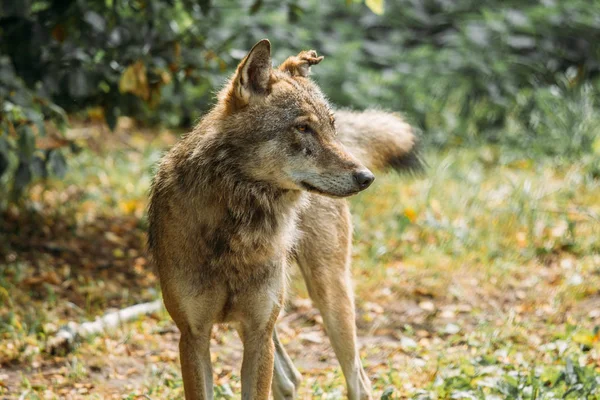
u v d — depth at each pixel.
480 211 14.09
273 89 7.13
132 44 12.16
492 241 13.08
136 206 14.54
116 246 13.04
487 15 19.98
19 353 9.59
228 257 7.11
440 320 10.90
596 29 20.30
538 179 15.21
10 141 12.38
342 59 19.23
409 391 8.55
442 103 18.97
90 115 14.13
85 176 15.66
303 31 19.69
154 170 8.09
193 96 14.67
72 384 9.06
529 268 12.33
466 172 15.83
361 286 11.77
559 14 20.33
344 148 7.13
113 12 12.05
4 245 12.55
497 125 18.55
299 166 7.02
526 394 8.01
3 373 9.26
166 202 7.28
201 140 7.17
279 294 7.38
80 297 11.31
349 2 11.89
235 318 7.40
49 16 11.77
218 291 7.20
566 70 20.03
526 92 18.78
